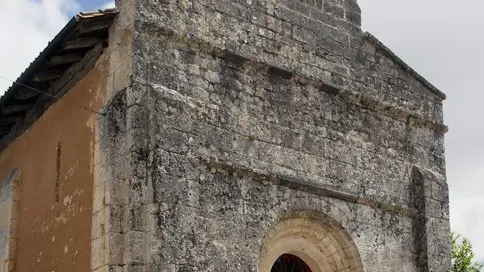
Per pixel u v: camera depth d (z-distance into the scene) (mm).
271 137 14867
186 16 14312
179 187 13102
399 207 16594
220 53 14586
